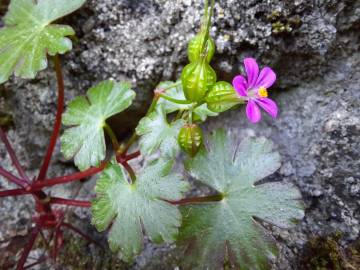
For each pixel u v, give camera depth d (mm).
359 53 77
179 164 85
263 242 62
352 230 72
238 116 84
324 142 77
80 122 69
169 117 85
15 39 69
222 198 66
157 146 64
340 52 77
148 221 60
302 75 80
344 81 78
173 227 59
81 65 81
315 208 76
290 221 63
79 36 79
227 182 66
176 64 77
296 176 78
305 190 77
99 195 63
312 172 77
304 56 77
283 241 75
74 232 84
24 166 90
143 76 78
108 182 64
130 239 60
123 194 63
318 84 80
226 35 74
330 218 74
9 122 89
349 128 75
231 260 62
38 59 65
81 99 71
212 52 61
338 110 77
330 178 75
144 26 77
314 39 75
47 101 84
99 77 81
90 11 77
